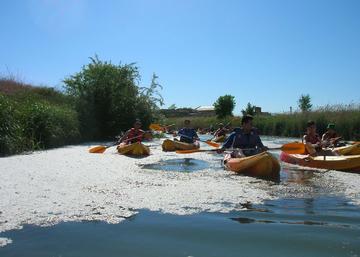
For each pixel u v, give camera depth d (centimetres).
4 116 1488
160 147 1981
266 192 781
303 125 3209
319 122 2966
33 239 503
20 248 473
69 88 2623
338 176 1000
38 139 1761
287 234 521
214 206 664
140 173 1014
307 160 1192
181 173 1023
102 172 1021
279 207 662
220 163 1271
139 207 653
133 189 791
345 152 1320
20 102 1917
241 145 1177
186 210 639
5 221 570
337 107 3077
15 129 1529
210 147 1992
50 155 1441
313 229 542
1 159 1284
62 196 721
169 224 565
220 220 586
